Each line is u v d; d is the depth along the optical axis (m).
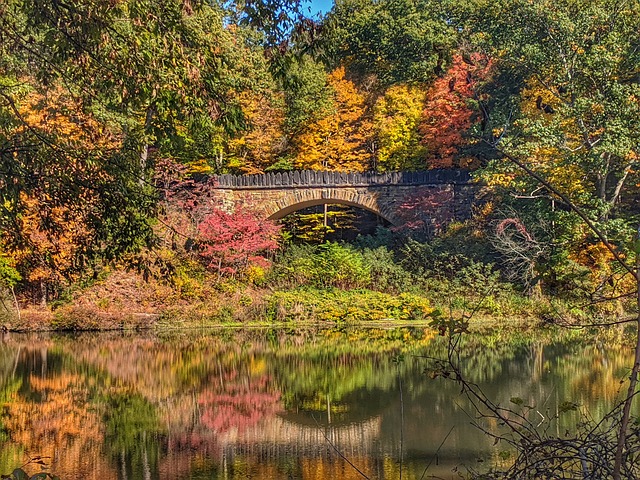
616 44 24.09
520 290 28.48
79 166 8.77
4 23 8.39
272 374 17.09
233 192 37.06
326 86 40.53
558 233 24.31
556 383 14.15
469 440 10.53
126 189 8.84
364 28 42.84
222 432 11.57
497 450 9.98
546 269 5.44
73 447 10.72
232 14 24.55
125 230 8.99
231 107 9.13
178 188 31.06
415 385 14.95
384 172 37.16
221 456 10.23
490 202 33.41
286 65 8.96
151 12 8.54
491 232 31.73
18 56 8.91
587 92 25.45
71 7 8.16
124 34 8.49
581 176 25.77
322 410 13.02
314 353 20.78
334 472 9.41
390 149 40.03
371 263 33.75
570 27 24.11
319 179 36.47
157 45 8.64
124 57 8.49
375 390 14.66
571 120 24.84
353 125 42.22
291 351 21.33
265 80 30.97
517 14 25.52
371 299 31.23
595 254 13.46
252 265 33.41
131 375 17.17
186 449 10.62
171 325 29.66
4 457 10.20
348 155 40.53
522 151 24.83
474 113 33.75
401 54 41.56
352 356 19.89
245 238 32.75
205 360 19.67
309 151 40.56
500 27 26.34
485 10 29.11
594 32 25.03
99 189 8.73
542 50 25.38
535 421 10.94
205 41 9.19
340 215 41.84
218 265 32.25
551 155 26.48
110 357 20.38
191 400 14.13
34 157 8.48
